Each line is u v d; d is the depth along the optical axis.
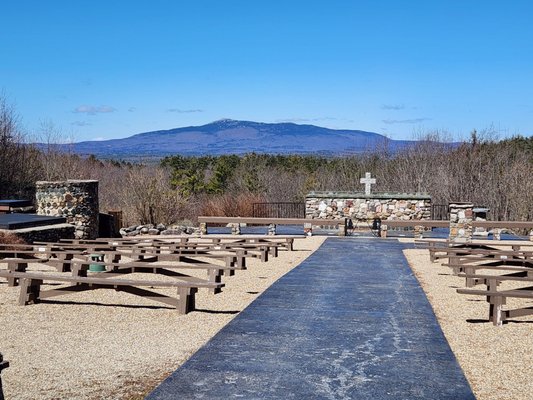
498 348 7.14
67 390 5.57
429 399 5.39
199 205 31.30
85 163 40.31
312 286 11.34
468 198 38.56
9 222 17.34
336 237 22.20
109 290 10.75
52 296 9.59
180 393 5.46
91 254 12.41
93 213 20.91
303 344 7.16
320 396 5.43
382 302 9.79
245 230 25.14
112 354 6.77
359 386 5.71
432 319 8.55
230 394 5.45
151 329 7.96
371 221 25.17
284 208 30.73
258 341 7.27
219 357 6.60
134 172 28.12
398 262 15.22
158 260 13.18
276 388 5.62
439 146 46.00
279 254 16.97
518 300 10.59
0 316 8.68
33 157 32.25
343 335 7.60
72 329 7.95
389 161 46.47
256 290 10.91
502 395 5.54
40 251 12.63
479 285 11.77
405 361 6.52
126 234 23.28
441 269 13.96
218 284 8.84
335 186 42.81
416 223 21.80
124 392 5.52
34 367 6.27
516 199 35.59
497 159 40.84
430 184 40.19
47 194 20.39
